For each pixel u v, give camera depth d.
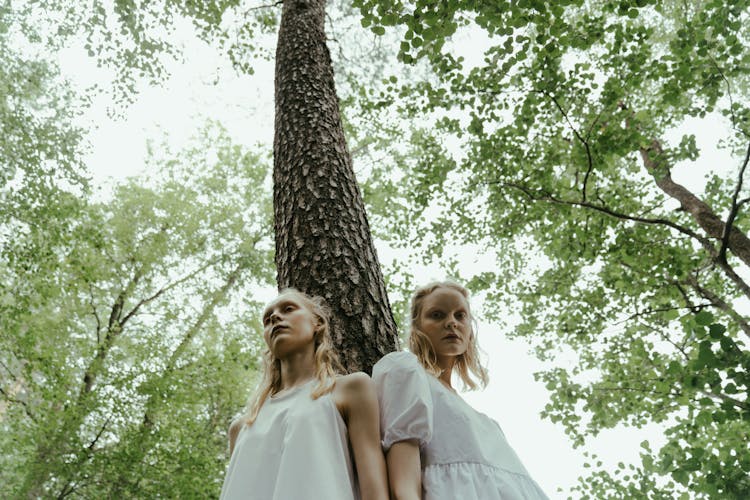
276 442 1.44
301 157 3.14
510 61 4.97
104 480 7.50
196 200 12.30
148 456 7.86
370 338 2.21
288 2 4.66
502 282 9.17
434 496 1.33
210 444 9.21
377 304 2.38
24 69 8.20
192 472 7.70
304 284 2.42
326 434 1.39
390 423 1.45
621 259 7.50
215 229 11.97
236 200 12.81
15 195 7.95
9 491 7.86
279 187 3.10
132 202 11.45
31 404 8.30
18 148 7.86
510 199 8.52
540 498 1.49
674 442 5.24
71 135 8.18
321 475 1.25
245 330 11.02
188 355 9.52
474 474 1.39
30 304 8.18
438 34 3.63
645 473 5.97
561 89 6.56
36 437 7.25
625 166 8.26
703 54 5.61
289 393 1.64
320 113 3.54
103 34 7.88
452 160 8.22
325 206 2.80
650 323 7.54
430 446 1.48
